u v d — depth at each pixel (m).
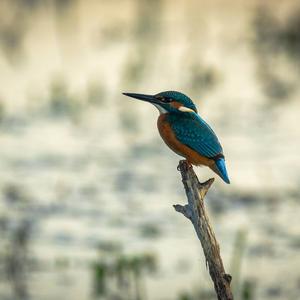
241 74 22.55
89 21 26.62
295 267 12.11
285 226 13.45
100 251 12.58
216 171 9.73
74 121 19.02
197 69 22.38
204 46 24.95
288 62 23.67
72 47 24.70
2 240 13.03
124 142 17.56
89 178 15.51
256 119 18.94
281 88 21.52
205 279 11.84
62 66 23.12
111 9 27.77
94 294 11.48
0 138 17.80
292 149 16.83
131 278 11.74
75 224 13.61
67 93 20.92
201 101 20.41
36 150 17.05
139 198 14.56
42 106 20.03
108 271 11.77
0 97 20.59
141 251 12.56
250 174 15.62
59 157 16.56
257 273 11.94
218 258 7.81
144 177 15.52
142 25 26.34
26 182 15.33
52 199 14.55
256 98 20.67
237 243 11.82
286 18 26.22
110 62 23.41
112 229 13.39
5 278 11.96
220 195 14.82
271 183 15.16
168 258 12.43
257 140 17.42
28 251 12.62
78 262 12.30
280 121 18.80
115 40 25.30
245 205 14.38
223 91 21.23
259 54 24.30
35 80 22.02
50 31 25.84
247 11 27.77
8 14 26.92
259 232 13.26
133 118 19.31
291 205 14.26
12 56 24.00
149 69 22.84
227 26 26.47
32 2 27.52
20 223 13.65
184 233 13.28
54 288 11.64
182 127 9.80
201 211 7.88
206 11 27.89
